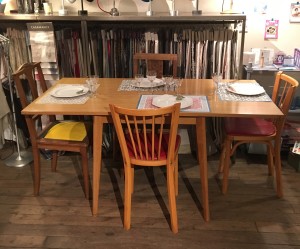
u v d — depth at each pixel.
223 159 2.72
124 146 1.98
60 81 2.69
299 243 2.02
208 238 2.06
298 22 3.10
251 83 2.54
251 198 2.44
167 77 2.42
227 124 2.46
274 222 2.20
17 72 2.35
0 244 2.04
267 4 3.06
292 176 2.71
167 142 2.20
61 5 3.22
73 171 2.83
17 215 2.30
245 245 2.01
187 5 3.16
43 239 2.08
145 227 2.16
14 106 3.01
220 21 3.00
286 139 2.95
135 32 2.99
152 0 3.16
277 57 3.13
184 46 2.99
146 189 2.56
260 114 1.96
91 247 2.01
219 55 2.98
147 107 2.09
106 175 2.76
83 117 3.11
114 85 2.53
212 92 2.35
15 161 2.98
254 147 2.98
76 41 3.00
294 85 2.19
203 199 2.20
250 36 3.19
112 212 2.31
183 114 1.99
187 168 2.86
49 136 2.40
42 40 2.94
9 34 3.01
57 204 2.41
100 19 2.79
